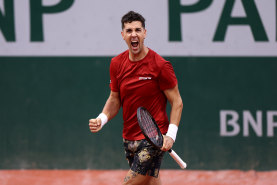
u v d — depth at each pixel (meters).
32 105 25.48
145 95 13.21
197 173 24.89
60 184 23.00
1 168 25.58
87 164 25.62
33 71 25.34
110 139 25.62
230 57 24.95
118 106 14.31
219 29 24.83
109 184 23.09
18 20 25.08
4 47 25.19
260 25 24.73
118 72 13.50
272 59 24.92
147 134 12.44
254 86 25.02
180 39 24.84
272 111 25.03
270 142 25.09
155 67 12.95
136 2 24.77
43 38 25.14
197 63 25.02
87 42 25.11
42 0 24.98
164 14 24.73
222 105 25.17
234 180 23.92
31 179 23.89
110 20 24.97
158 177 14.25
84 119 25.48
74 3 24.94
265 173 24.92
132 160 14.24
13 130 25.56
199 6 24.73
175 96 13.20
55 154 25.66
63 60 25.28
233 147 25.20
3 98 25.45
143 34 12.90
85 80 25.34
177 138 25.30
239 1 24.67
